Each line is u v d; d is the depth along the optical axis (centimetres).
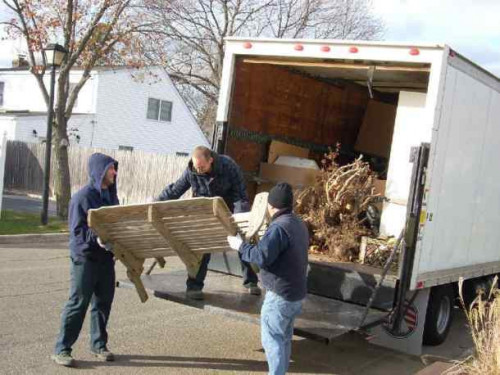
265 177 829
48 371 516
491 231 809
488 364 484
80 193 519
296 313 484
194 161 609
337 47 654
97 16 1447
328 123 966
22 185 2342
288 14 2847
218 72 2788
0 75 2967
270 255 459
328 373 588
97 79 2605
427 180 604
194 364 568
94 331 557
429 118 601
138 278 585
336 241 692
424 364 641
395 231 700
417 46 609
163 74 2877
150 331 661
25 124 2553
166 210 497
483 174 750
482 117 720
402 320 650
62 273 926
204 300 587
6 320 652
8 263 977
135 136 2809
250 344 641
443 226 663
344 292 619
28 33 1439
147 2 1664
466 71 657
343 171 803
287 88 855
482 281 846
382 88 970
